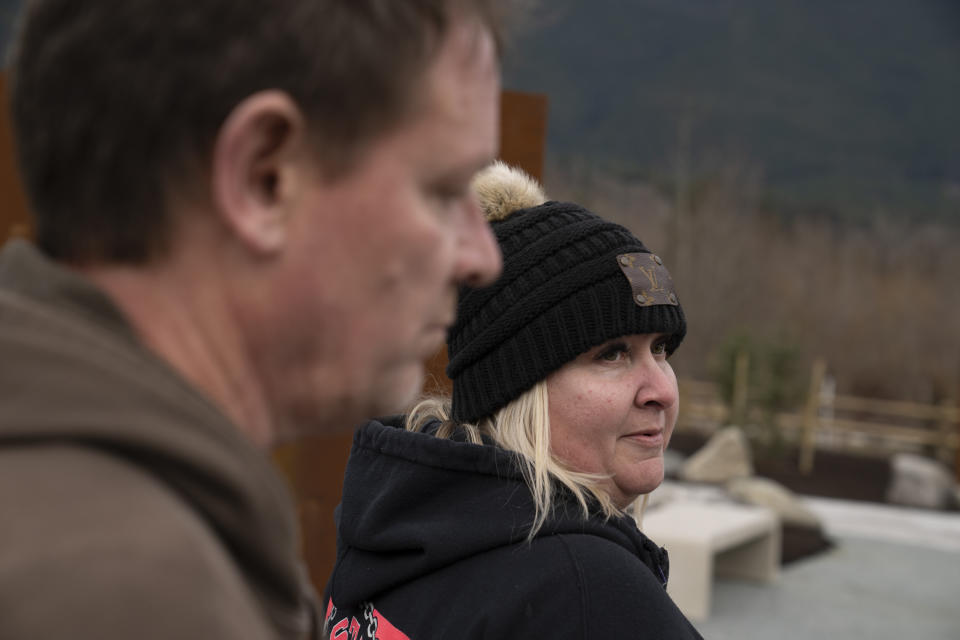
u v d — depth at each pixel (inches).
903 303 1325.0
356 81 20.3
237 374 21.3
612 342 52.4
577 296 51.4
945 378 1157.7
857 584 253.4
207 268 20.6
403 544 50.8
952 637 213.5
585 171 1566.2
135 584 16.0
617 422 52.3
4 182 115.5
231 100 19.6
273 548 21.2
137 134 19.6
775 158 3479.3
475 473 50.9
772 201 1605.6
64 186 20.2
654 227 1295.5
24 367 17.7
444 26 21.5
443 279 22.7
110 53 19.4
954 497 395.9
